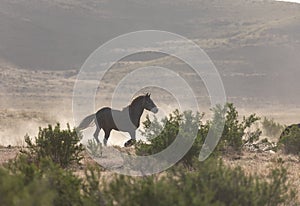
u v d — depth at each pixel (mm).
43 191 21891
